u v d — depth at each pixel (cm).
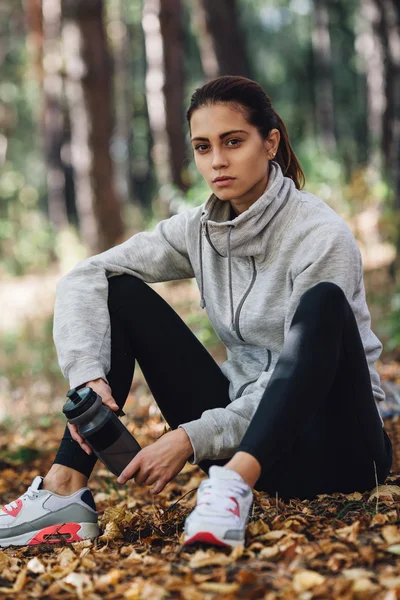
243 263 304
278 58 3666
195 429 271
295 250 291
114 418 279
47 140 2609
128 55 2989
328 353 257
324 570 233
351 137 3625
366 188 1166
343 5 3189
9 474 516
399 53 1109
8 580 261
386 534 253
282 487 299
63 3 1627
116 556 273
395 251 1032
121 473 279
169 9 1677
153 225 1521
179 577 235
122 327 305
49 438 622
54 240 2483
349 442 287
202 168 296
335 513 287
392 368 706
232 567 238
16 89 3158
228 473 249
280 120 305
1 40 3186
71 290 307
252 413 276
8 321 1427
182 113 1705
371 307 927
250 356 306
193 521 246
